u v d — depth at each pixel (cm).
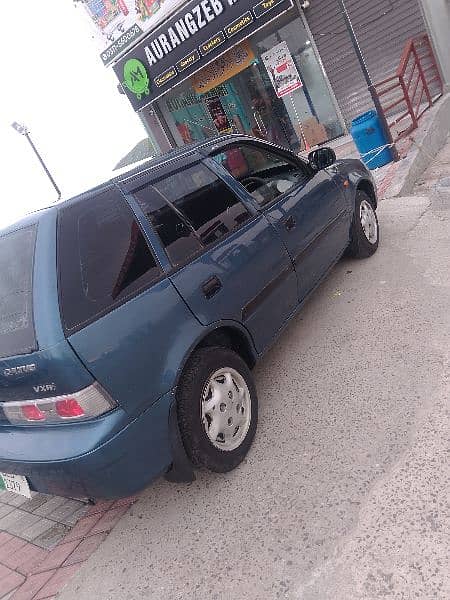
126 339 235
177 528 268
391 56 992
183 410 259
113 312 237
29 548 304
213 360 278
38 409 232
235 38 1026
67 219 249
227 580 225
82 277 236
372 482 240
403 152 748
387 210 589
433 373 296
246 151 383
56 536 306
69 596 253
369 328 373
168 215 292
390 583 192
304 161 425
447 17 1019
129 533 280
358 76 1046
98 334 226
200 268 286
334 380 331
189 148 344
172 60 1130
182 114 1277
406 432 262
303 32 1051
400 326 358
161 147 1330
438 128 800
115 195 276
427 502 218
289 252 358
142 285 255
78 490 234
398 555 201
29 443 238
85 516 315
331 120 1127
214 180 337
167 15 1071
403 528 211
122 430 229
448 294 372
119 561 262
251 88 1170
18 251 248
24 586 272
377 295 415
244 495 270
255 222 340
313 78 1097
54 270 230
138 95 1235
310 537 227
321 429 292
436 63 948
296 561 219
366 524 220
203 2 1011
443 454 238
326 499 243
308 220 388
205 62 1090
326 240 412
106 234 258
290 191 388
